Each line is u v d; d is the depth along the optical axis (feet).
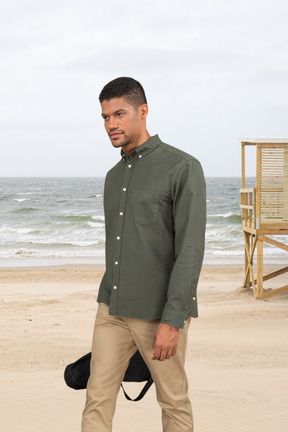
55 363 25.03
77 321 36.86
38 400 17.21
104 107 9.55
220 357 26.02
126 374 10.01
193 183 9.16
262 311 39.32
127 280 9.41
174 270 9.04
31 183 533.14
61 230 133.59
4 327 34.47
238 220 144.05
